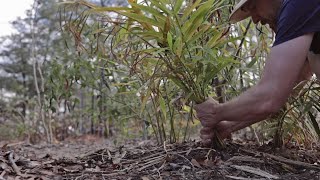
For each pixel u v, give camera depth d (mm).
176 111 1722
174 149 1472
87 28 1649
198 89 1296
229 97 1703
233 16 1329
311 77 1495
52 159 1588
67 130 4641
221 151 1414
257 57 1568
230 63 1441
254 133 1724
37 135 4273
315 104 1505
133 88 1812
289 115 1562
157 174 1238
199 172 1241
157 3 1189
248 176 1230
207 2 1202
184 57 1254
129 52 1388
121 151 1608
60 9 1456
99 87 2260
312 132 1630
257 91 1148
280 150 1532
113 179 1206
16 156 1510
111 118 2436
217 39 1351
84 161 1488
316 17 1087
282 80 1110
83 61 2029
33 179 1217
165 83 1477
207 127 1344
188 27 1227
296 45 1095
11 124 4547
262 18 1328
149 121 1839
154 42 1500
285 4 1123
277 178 1224
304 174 1285
